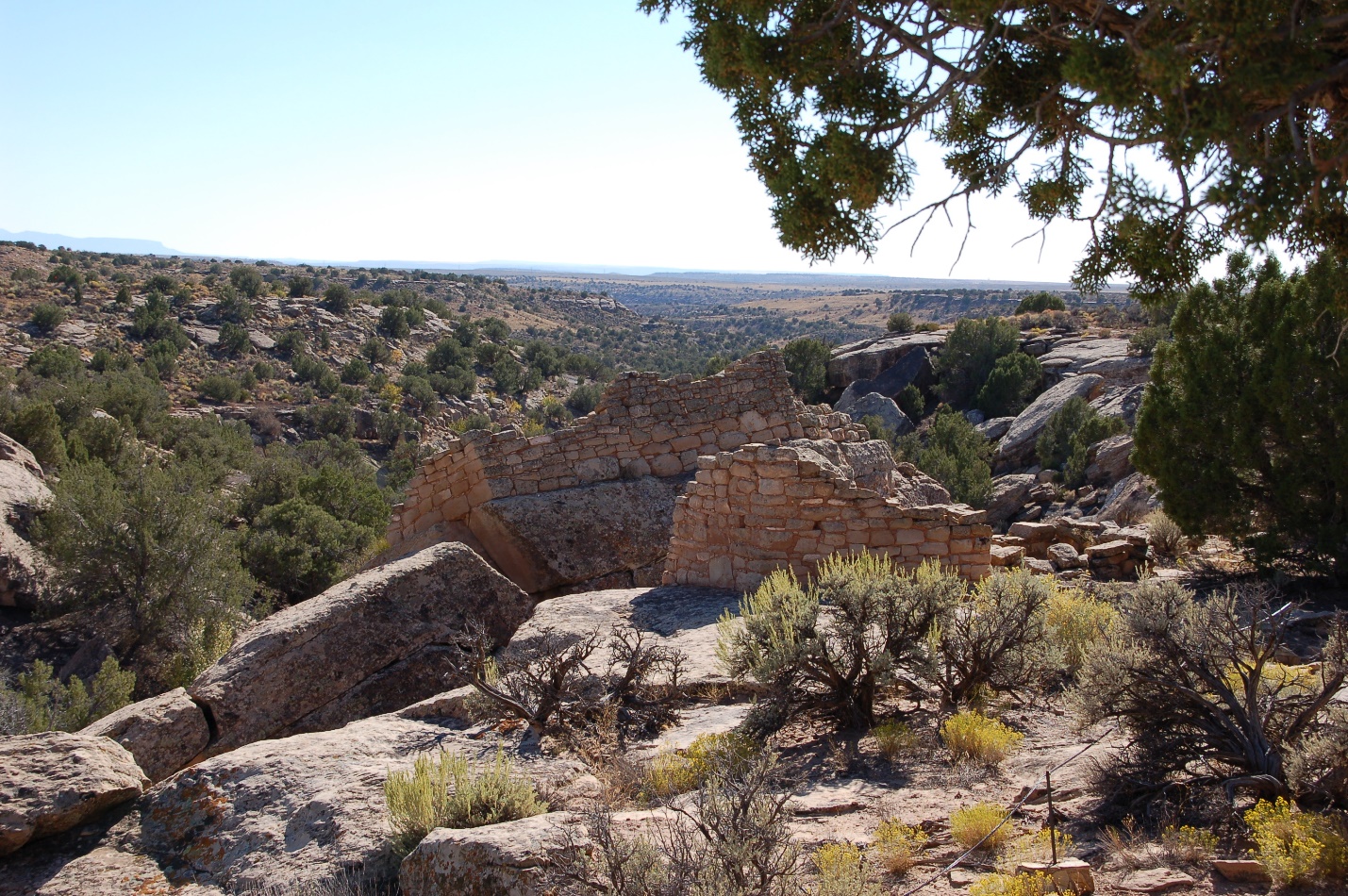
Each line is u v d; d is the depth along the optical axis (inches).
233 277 5128.0
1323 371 531.8
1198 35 182.2
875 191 215.9
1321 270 534.3
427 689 419.2
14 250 5639.8
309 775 293.7
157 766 365.4
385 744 323.9
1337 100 197.3
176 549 1044.5
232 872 255.0
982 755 278.1
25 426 1573.6
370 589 433.7
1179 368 608.7
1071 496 1286.9
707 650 391.2
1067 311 2837.1
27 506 1138.7
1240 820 216.2
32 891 255.9
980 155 250.5
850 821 246.1
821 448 677.9
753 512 487.5
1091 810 237.3
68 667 965.2
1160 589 293.7
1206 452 595.8
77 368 2952.8
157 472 1091.3
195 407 3331.7
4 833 265.4
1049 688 346.3
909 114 218.1
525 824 224.4
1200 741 245.3
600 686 350.6
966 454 1574.8
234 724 381.4
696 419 709.9
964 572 463.8
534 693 340.5
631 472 685.9
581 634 424.8
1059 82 231.6
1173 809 227.0
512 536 617.6
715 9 246.8
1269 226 178.5
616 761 292.5
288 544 1247.5
